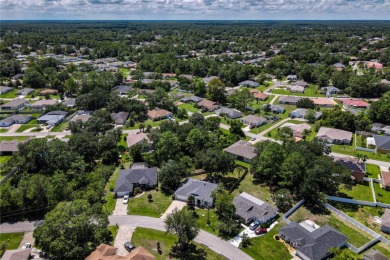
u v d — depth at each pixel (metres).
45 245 53.66
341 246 58.72
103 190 74.94
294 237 59.09
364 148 99.56
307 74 194.00
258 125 123.12
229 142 102.12
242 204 68.62
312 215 68.75
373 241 60.06
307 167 74.88
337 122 115.38
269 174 79.31
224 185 79.94
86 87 160.62
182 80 185.88
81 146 88.81
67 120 126.81
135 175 79.88
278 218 67.38
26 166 81.06
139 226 64.31
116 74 185.00
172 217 58.09
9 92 166.50
